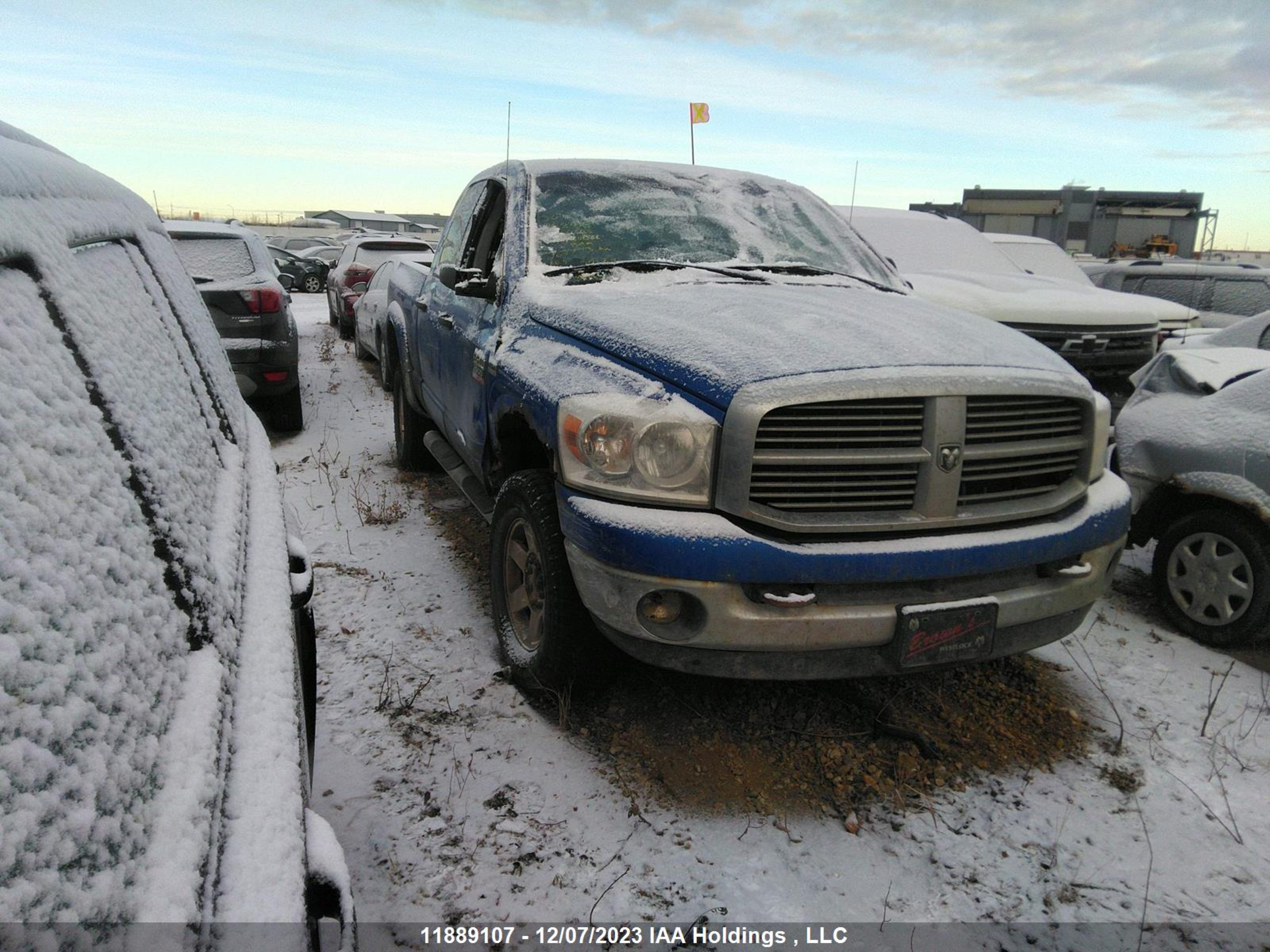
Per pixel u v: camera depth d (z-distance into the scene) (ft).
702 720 9.73
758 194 14.51
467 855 7.61
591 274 11.82
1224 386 12.79
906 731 9.40
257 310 22.13
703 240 12.98
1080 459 9.19
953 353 8.59
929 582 8.18
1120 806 8.58
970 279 25.16
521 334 10.98
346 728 9.45
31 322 3.09
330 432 24.57
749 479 7.70
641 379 8.52
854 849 7.88
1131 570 15.35
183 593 3.56
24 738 2.12
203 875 2.68
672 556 7.70
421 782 8.58
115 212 5.32
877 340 8.70
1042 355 9.48
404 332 18.86
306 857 3.45
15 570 2.31
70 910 2.07
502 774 8.73
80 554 2.73
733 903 7.18
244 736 3.51
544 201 12.96
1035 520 8.76
